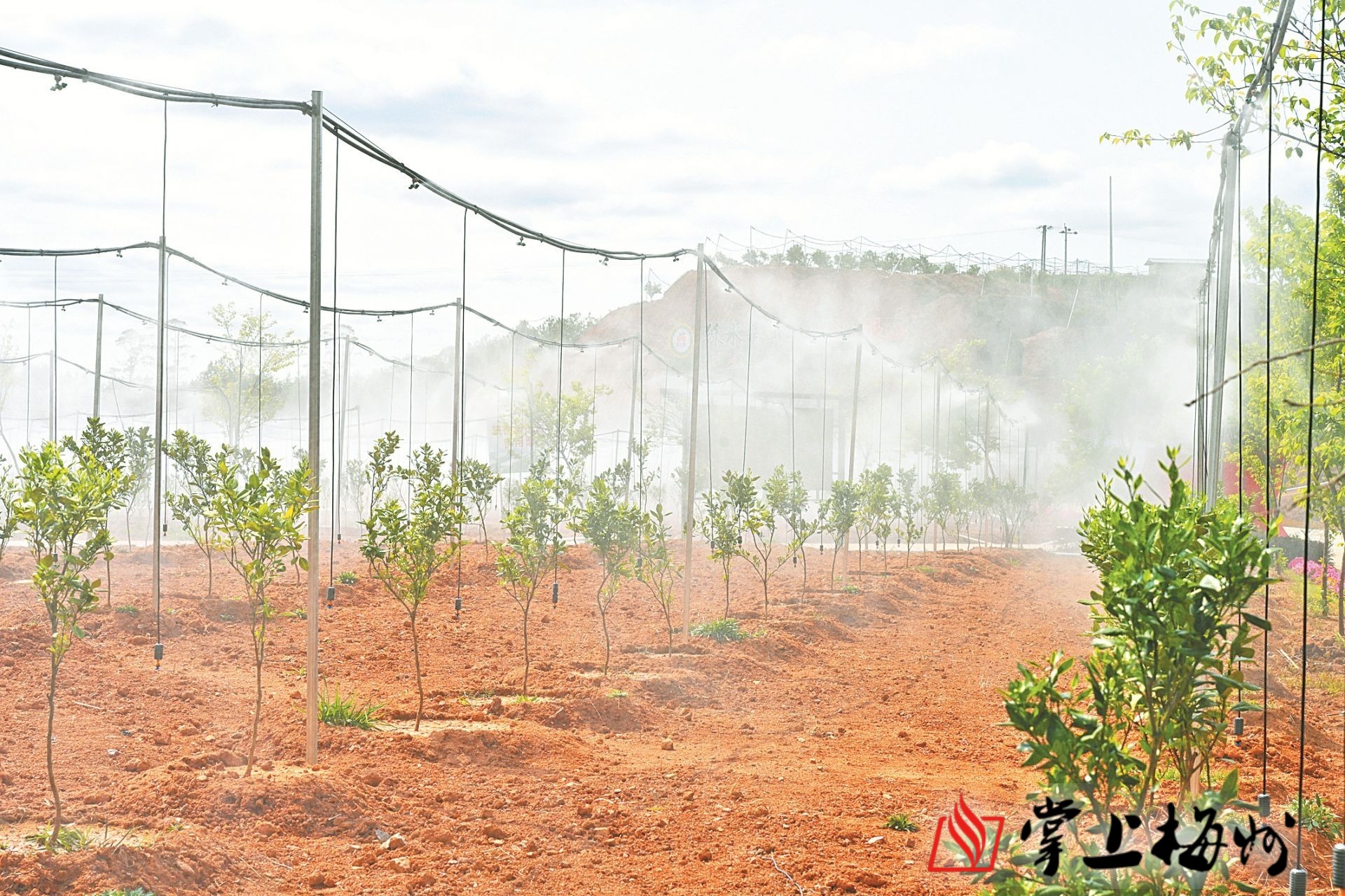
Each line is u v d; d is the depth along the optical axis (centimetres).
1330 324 1223
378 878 652
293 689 1123
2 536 1104
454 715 1055
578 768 898
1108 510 504
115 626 1381
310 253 853
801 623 1661
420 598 1008
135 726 943
